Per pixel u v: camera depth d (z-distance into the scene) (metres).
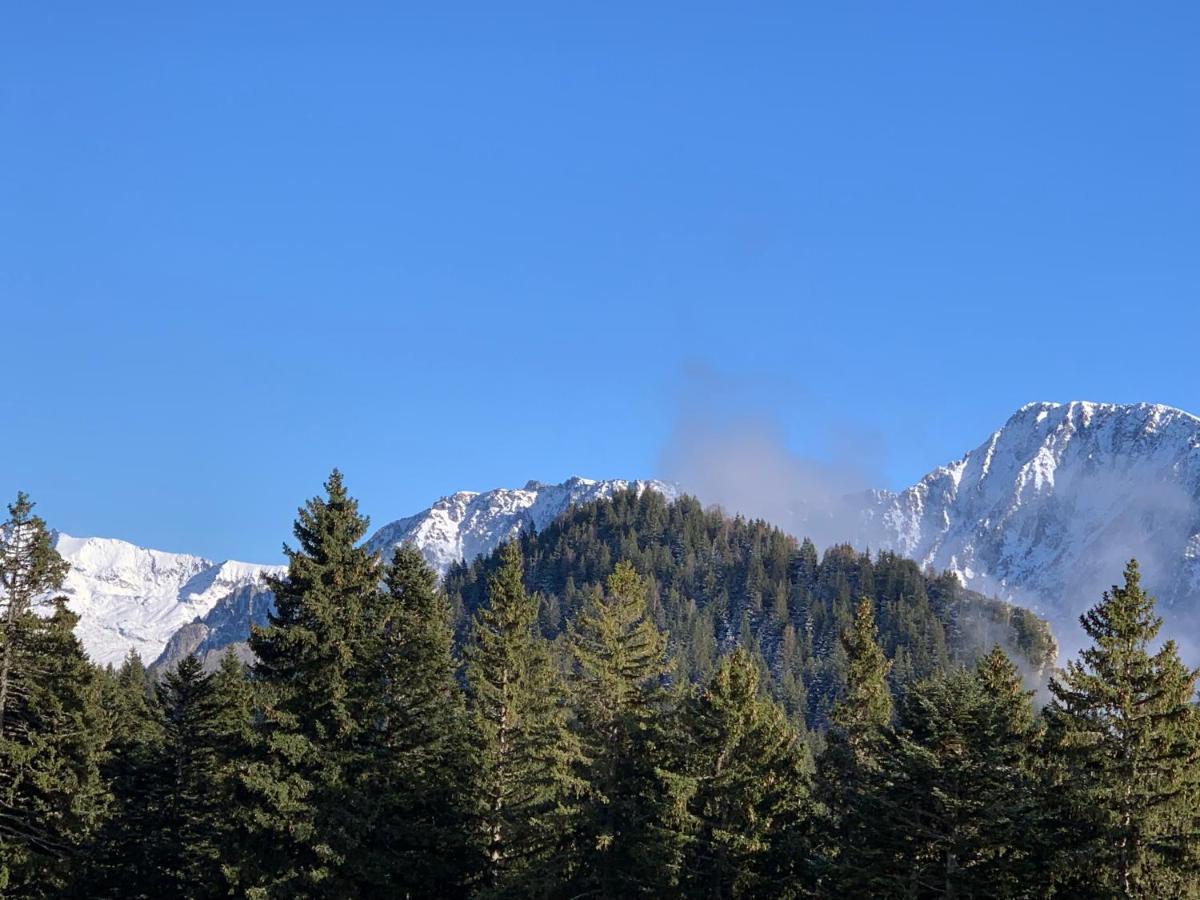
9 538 58.12
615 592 59.62
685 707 59.03
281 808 51.00
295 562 55.16
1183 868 47.16
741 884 55.16
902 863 49.28
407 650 57.38
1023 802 47.09
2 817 57.22
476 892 56.22
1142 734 48.41
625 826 54.47
